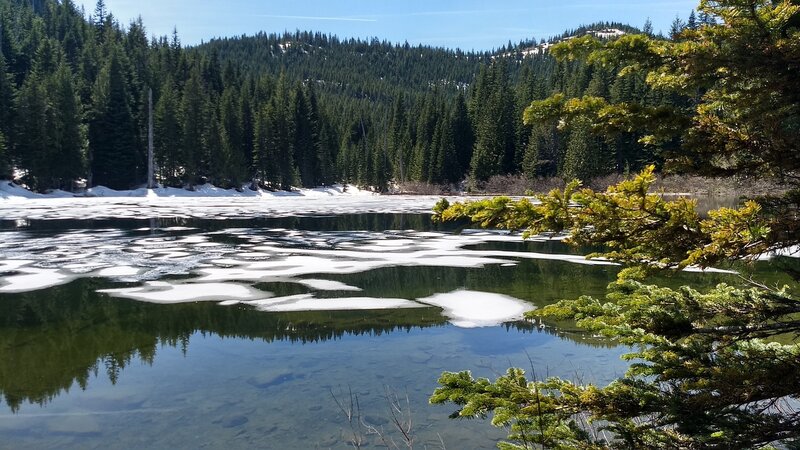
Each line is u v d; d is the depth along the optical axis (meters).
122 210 29.33
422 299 9.14
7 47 60.16
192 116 51.38
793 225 1.87
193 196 49.38
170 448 4.03
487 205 2.18
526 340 6.77
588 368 5.65
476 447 3.94
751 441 2.04
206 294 9.55
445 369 5.68
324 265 12.52
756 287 2.68
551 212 2.09
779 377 2.03
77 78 55.31
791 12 1.95
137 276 11.16
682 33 2.16
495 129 54.88
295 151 63.19
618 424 2.35
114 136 48.25
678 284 9.22
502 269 11.99
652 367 2.34
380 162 63.25
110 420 4.54
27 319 7.87
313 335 7.06
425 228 21.22
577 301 2.74
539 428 2.45
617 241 2.06
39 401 4.96
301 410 4.66
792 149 2.00
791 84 1.95
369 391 5.07
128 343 6.76
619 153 42.03
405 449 3.91
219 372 5.66
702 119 2.17
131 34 75.62
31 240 16.50
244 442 4.09
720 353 2.32
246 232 19.27
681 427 2.11
